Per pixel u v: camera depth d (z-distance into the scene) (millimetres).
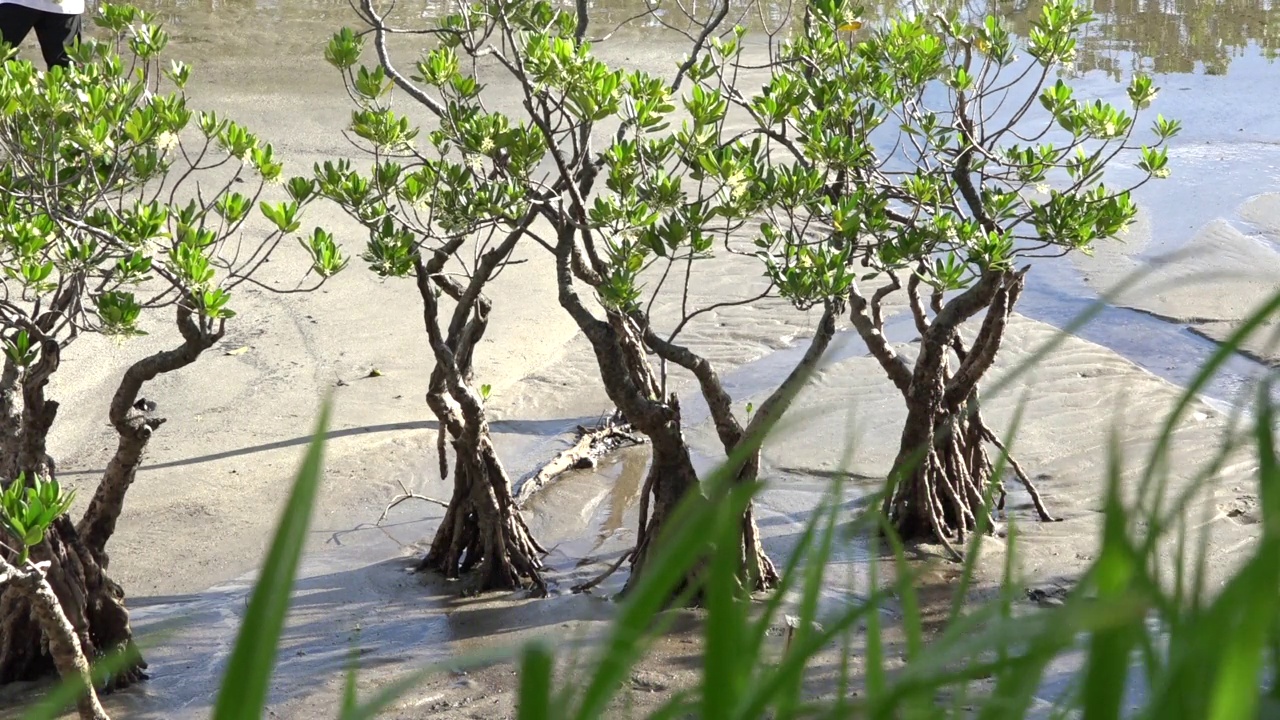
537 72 6195
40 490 5047
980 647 938
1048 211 6848
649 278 12828
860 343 11133
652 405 6664
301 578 7473
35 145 5602
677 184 6281
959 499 7539
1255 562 866
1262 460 976
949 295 12031
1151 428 9125
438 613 6996
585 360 10898
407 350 10781
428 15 23656
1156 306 11680
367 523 8180
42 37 12250
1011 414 9500
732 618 1041
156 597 7195
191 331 6031
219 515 8164
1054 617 891
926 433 7461
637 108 6469
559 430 9719
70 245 5688
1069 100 7258
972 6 18188
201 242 6023
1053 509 8047
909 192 7121
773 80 7223
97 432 9273
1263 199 14695
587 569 7617
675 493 6848
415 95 6703
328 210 14023
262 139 16516
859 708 1041
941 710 1260
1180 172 15789
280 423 9484
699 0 24344
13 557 5879
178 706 5984
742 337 11430
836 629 1154
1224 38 23094
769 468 8727
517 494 8641
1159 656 1010
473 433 7117
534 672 924
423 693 6023
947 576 6965
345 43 6594
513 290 12188
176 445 9117
